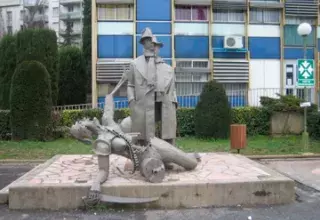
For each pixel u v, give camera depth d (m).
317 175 9.55
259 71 20.38
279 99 17.86
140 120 7.36
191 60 19.98
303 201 6.96
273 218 5.96
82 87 26.28
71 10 54.88
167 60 19.81
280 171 10.09
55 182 6.61
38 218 5.92
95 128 6.90
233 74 20.02
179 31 19.92
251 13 20.39
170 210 6.30
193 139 16.08
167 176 7.02
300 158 12.32
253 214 6.13
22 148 13.74
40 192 6.31
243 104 20.19
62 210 6.28
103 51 19.48
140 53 19.56
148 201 6.33
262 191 6.65
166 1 19.70
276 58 20.55
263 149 13.51
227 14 20.33
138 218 5.90
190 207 6.44
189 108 17.41
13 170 10.56
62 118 16.75
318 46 20.89
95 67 19.25
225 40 19.77
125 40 19.58
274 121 17.47
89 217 5.94
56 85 19.12
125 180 6.69
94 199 6.22
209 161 8.79
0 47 20.36
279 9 20.50
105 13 19.52
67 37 51.38
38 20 52.00
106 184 6.43
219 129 15.87
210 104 15.93
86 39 32.41
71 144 14.80
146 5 19.61
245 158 9.41
